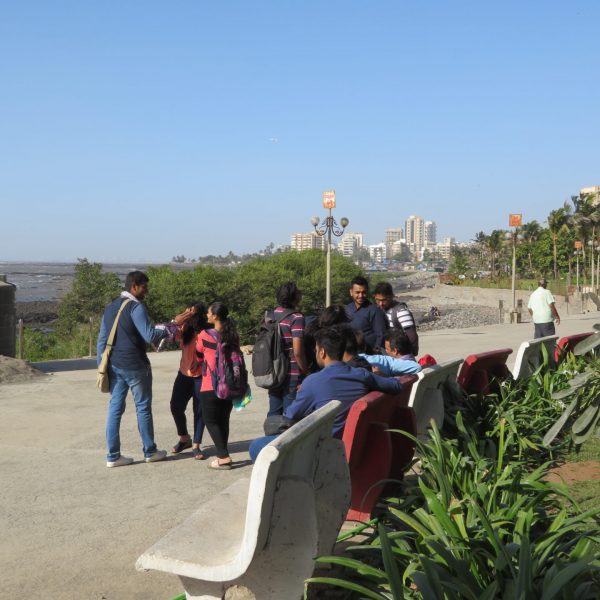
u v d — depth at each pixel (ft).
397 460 17.11
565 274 318.86
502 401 22.74
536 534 12.95
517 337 78.07
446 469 15.17
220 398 22.09
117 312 22.94
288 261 189.06
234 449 25.76
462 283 350.64
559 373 25.44
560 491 12.87
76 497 19.76
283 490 10.85
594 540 11.10
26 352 104.01
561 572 9.39
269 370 21.58
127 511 18.48
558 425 18.60
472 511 12.82
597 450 21.89
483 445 19.33
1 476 22.02
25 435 28.04
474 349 63.10
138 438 27.61
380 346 23.13
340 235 82.94
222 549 11.27
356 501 15.23
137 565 10.91
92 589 13.61
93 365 52.65
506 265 393.29
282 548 10.91
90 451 25.40
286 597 10.85
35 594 13.37
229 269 153.89
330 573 13.26
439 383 21.03
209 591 11.15
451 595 9.68
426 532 11.76
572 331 82.48
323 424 12.32
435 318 215.92
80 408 33.99
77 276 193.36
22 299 465.88
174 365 53.26
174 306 136.77
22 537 16.52
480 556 11.01
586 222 279.69
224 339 22.18
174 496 19.85
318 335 16.21
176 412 24.85
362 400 14.17
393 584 9.53
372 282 207.82
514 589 9.74
